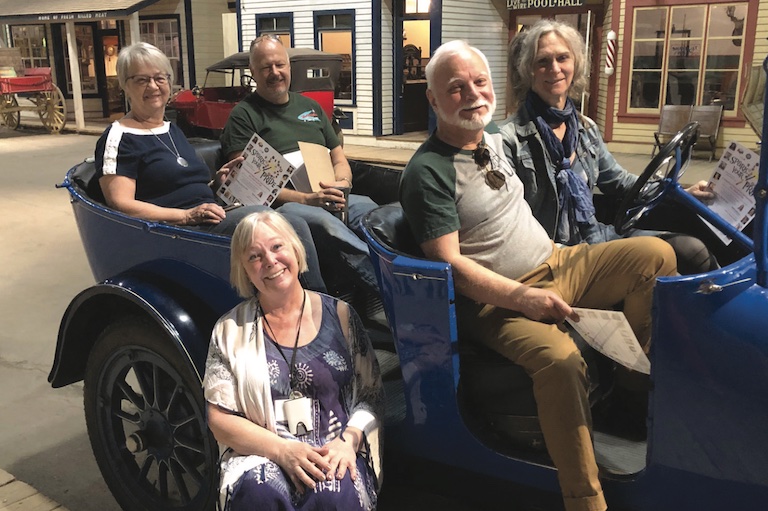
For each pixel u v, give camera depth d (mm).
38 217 8000
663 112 11312
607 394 2408
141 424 2727
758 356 1682
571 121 2785
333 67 11039
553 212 2750
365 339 2322
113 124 3049
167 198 3053
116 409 2805
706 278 1729
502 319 2203
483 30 13219
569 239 2779
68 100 19969
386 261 2213
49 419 3551
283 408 2121
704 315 1742
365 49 13391
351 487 2049
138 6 15672
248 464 2055
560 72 2691
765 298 1722
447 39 12492
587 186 2834
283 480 2025
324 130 3838
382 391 2346
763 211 1727
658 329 1802
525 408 2137
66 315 2775
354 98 13734
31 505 2814
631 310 2346
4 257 6438
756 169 2629
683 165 2529
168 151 3082
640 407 2391
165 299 2521
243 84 11648
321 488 2010
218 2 17406
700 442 1808
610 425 2430
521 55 2791
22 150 14156
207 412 2158
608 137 12266
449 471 2303
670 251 2301
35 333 4629
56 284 5645
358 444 2162
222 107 11016
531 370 2090
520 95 2846
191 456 2709
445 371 2158
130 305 2777
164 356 2547
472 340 2311
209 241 2432
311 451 2037
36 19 17297
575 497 2000
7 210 8383
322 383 2168
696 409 1790
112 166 2943
